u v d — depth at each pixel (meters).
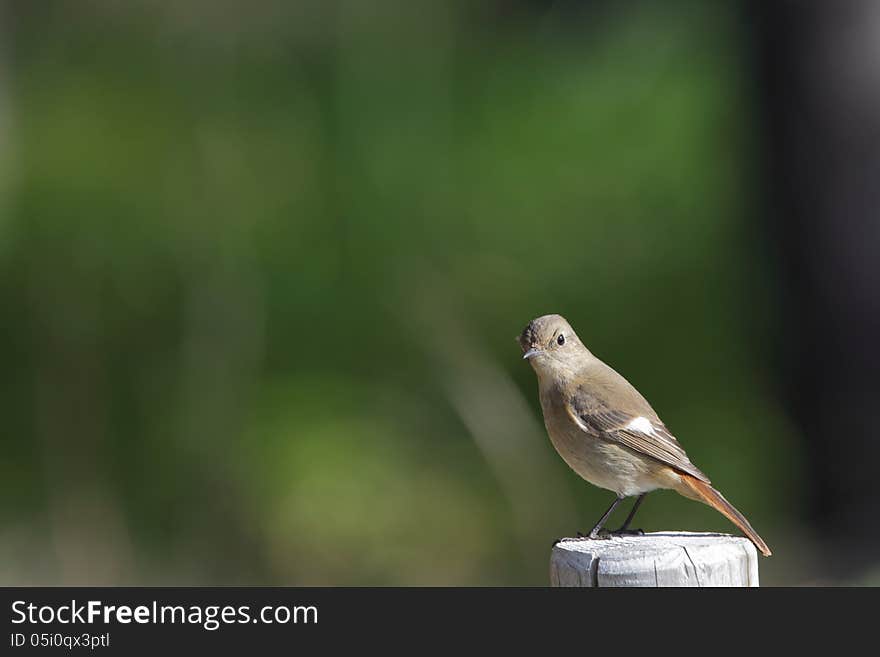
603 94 16.41
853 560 12.17
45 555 13.45
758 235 13.40
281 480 13.80
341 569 13.18
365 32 17.38
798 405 12.94
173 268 15.67
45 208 16.17
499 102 16.80
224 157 16.55
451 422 14.57
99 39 18.02
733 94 14.95
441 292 15.30
